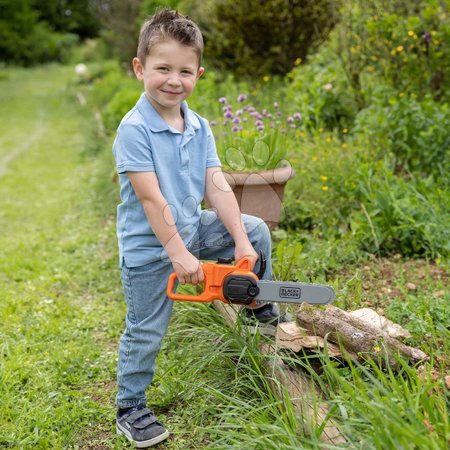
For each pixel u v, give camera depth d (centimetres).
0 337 386
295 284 243
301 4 866
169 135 256
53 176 919
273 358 283
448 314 327
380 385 223
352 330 275
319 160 525
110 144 928
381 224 438
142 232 260
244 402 268
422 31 593
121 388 275
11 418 297
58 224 661
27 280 498
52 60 3275
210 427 257
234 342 300
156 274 262
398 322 329
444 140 519
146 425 270
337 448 216
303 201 487
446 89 584
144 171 248
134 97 1005
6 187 863
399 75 589
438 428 214
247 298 245
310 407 253
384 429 212
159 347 271
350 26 651
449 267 394
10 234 640
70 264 525
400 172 534
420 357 274
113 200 672
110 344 376
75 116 1534
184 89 252
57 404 310
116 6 1753
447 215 439
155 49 248
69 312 426
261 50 913
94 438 282
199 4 1050
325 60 795
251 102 737
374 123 549
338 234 460
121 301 444
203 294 250
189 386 300
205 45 933
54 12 3866
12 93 2133
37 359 356
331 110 665
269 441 228
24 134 1355
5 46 3177
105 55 2380
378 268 409
